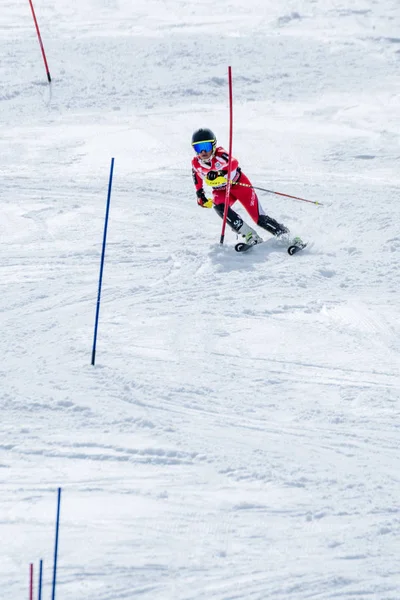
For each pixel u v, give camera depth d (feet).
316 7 324.80
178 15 326.24
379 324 90.58
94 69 247.09
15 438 68.74
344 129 186.70
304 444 67.77
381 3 327.67
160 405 74.23
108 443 67.82
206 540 54.90
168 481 62.23
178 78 236.84
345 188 143.13
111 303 98.27
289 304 96.37
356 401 74.59
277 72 242.37
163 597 49.29
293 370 80.79
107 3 347.56
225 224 118.62
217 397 75.72
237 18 318.45
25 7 343.87
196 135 110.22
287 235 115.96
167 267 110.01
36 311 96.53
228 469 63.82
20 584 50.37
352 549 53.83
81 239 122.31
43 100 217.97
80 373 80.64
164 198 141.18
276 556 53.11
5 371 81.35
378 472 63.62
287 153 168.96
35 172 159.43
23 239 123.24
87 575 51.19
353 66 248.52
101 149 174.40
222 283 103.71
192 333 89.30
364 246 114.83
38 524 56.75
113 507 58.80
